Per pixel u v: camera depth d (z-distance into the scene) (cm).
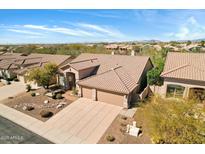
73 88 2762
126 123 1730
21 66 3866
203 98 2091
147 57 2914
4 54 5862
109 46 7644
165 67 2453
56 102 2322
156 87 2478
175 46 7462
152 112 1269
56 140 1484
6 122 1820
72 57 3838
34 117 1917
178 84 2223
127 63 2853
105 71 2638
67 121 1820
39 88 3041
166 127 1093
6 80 3625
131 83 2294
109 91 2173
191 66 2311
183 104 1175
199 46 6638
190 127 1038
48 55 4281
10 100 2473
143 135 1509
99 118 1869
